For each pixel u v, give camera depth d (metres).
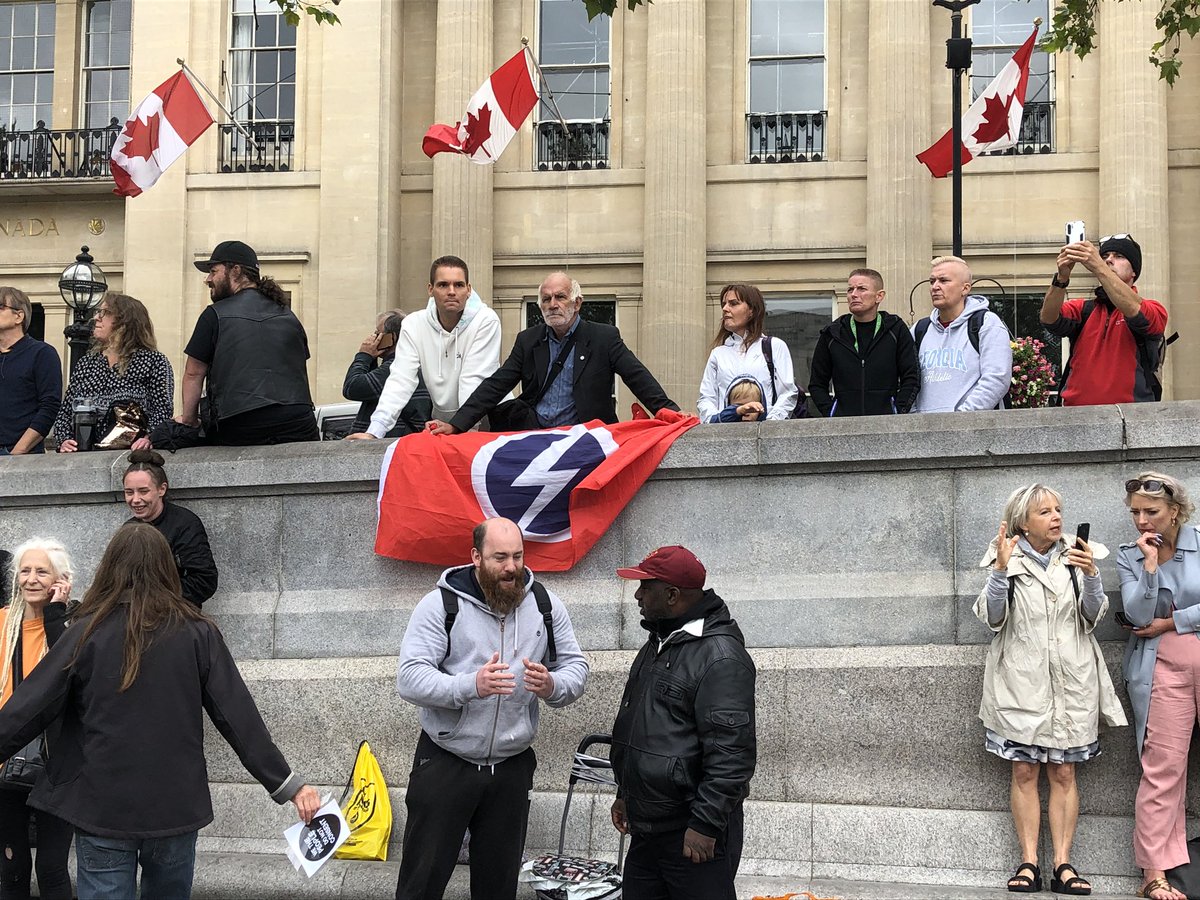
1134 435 8.08
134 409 9.72
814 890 7.58
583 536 8.61
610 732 8.31
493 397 9.12
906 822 7.90
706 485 8.64
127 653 5.95
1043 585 7.56
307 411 9.41
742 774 6.03
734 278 25.58
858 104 25.56
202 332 9.22
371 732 8.62
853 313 9.37
